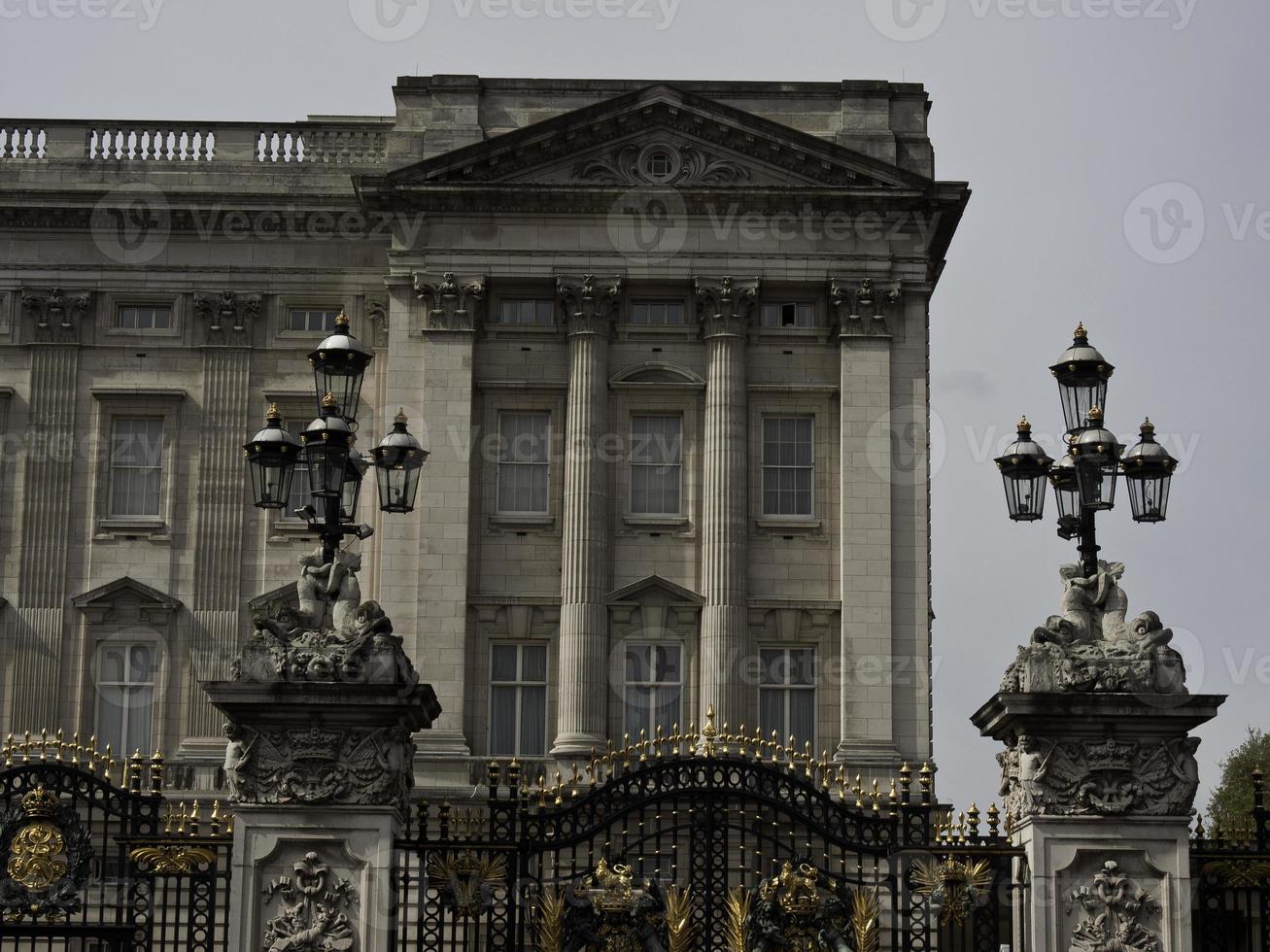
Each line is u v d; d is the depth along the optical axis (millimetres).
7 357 73375
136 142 74312
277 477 33594
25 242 73688
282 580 71875
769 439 72562
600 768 61594
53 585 71750
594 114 71500
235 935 30750
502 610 70625
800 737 70062
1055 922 31203
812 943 32469
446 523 70375
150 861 32188
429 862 32344
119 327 73562
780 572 71250
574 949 32312
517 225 72312
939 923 32344
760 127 71500
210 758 70062
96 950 40875
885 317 72000
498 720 70250
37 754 59562
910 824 32750
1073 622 32219
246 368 73188
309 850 31047
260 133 74750
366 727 31359
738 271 72125
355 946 30750
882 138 72875
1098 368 34125
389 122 76562
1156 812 31453
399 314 71938
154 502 72750
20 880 32312
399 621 69625
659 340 72625
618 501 71812
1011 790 33000
